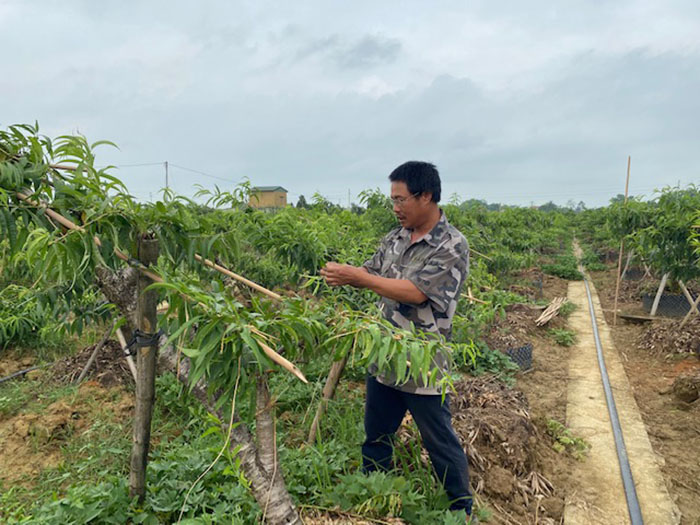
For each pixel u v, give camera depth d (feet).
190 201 6.71
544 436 12.94
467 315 13.65
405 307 7.93
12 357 17.25
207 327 4.92
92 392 13.47
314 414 11.67
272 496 6.26
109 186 5.66
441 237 7.72
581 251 63.93
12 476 10.05
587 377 17.65
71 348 17.90
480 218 36.37
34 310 16.70
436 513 7.93
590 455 12.07
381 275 8.75
